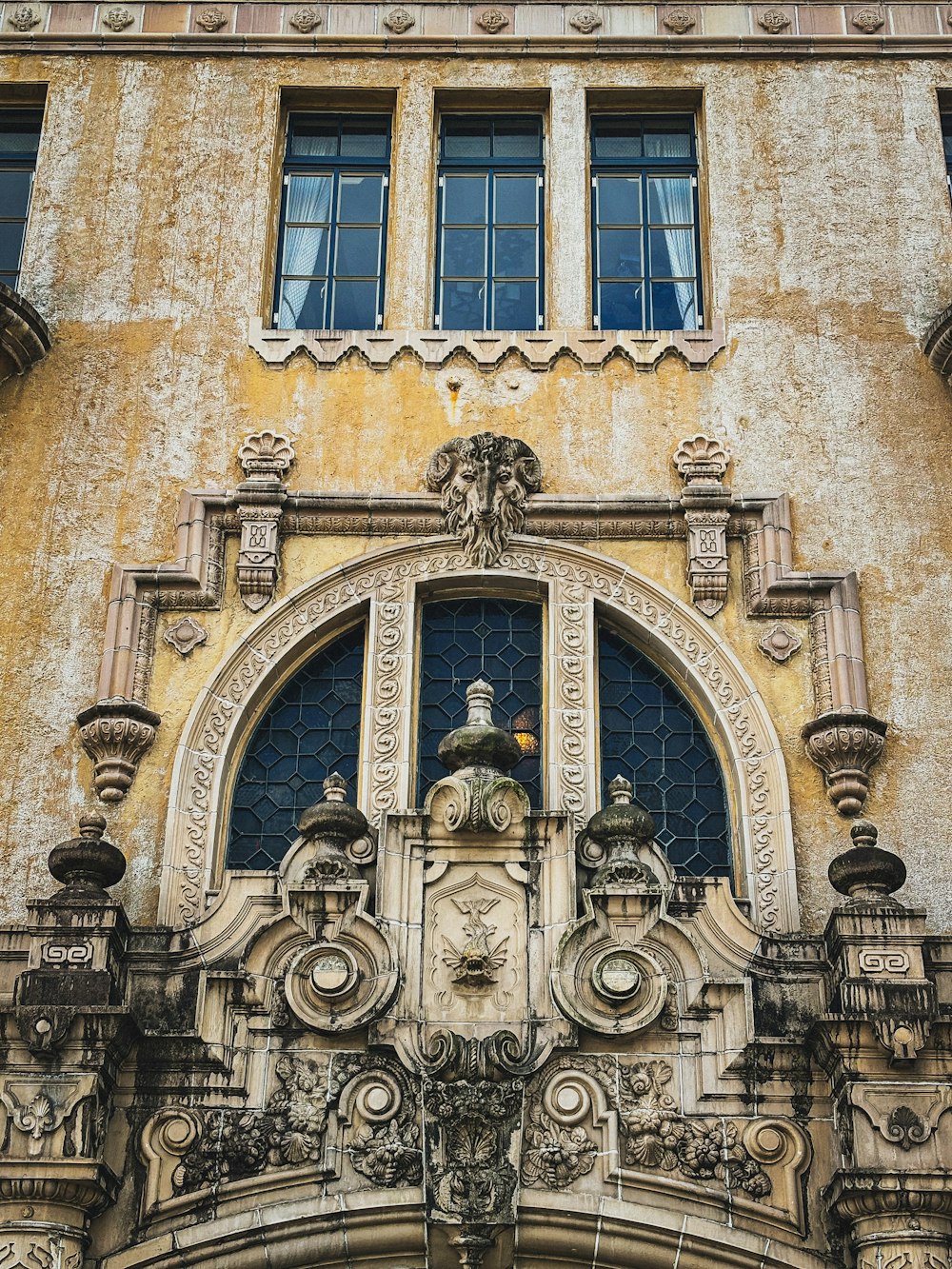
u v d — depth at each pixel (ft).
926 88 48.62
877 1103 34.09
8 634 41.70
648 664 42.14
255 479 43.21
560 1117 35.22
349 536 42.83
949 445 43.70
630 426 44.04
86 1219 34.06
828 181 47.24
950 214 46.80
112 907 35.60
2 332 43.65
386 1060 35.81
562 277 46.16
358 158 48.91
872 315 45.42
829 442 43.73
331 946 36.37
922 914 35.50
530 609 42.75
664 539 42.73
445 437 43.93
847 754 39.58
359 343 45.09
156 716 40.34
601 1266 34.78
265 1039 36.06
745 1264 34.50
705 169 47.91
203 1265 34.45
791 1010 36.35
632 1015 35.91
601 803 40.11
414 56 49.26
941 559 42.32
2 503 43.19
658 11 49.60
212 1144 35.17
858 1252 33.68
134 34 49.37
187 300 45.75
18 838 39.50
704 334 45.09
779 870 38.70
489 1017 35.96
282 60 49.29
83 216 46.85
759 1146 35.09
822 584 41.65
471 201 48.29
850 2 49.67
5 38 49.37
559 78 48.96
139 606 41.73
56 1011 34.40
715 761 40.96
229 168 47.62
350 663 42.19
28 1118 33.88
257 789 40.73
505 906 36.88
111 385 44.65
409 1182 34.86
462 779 37.37
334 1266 35.01
